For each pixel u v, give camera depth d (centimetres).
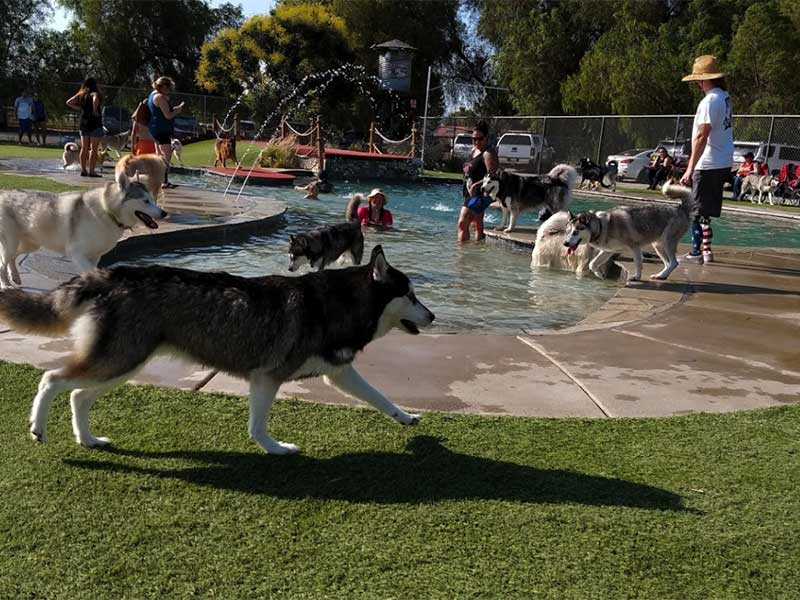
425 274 785
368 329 341
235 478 287
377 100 3122
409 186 2097
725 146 786
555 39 3416
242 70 3216
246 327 304
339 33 3206
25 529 242
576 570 234
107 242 559
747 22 2672
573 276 820
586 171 2219
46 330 301
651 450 330
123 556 231
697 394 414
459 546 245
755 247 1086
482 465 308
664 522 266
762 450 334
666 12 3306
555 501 279
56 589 212
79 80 3725
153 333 297
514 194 1078
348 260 842
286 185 1700
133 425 331
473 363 451
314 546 242
